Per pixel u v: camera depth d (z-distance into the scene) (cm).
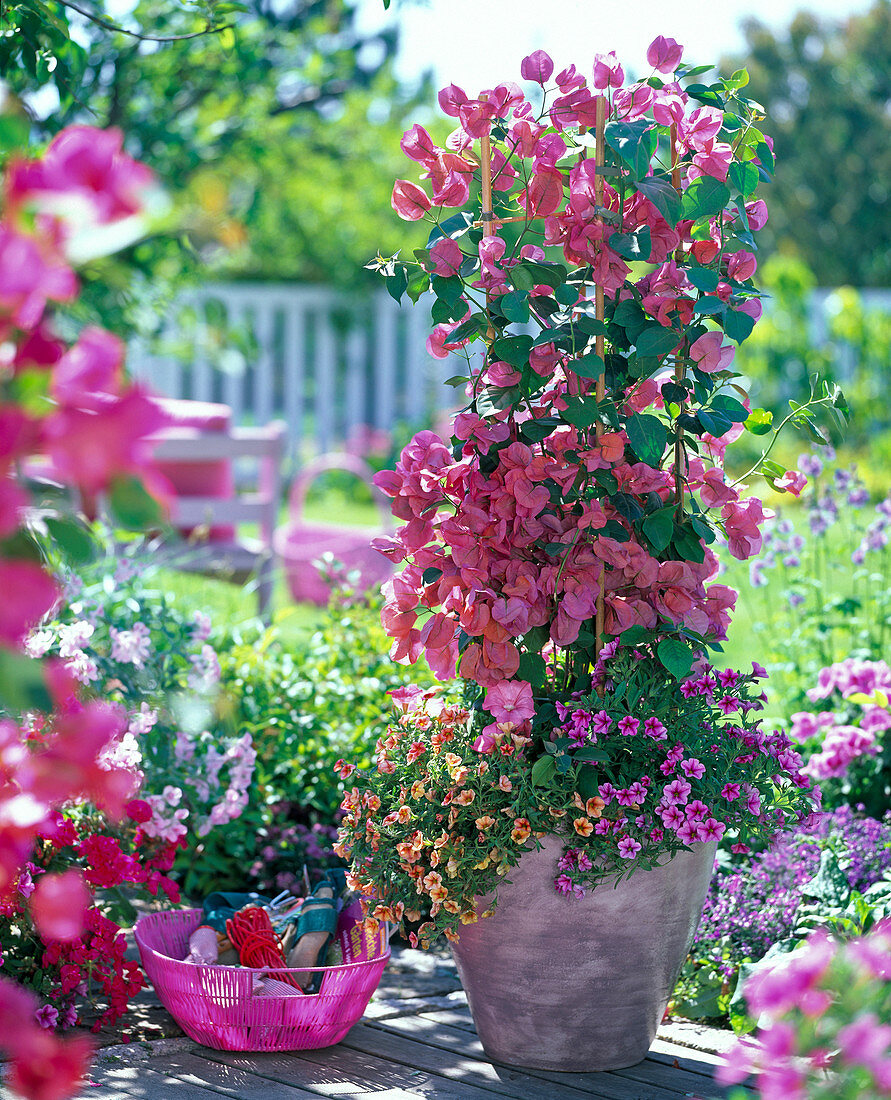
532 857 219
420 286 237
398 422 1252
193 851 318
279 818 334
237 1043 233
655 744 221
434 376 1255
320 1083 220
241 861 324
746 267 236
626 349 233
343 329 1241
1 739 120
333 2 704
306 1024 232
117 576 340
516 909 221
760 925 268
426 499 226
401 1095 216
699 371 230
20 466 113
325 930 249
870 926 251
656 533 223
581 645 233
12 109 101
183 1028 239
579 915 220
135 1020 249
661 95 238
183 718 190
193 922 270
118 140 94
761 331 1045
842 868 275
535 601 225
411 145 237
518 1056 230
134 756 255
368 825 230
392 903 229
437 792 228
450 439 236
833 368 1061
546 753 224
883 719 316
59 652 268
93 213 91
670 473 241
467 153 243
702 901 233
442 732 231
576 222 227
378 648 357
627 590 235
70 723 110
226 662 350
